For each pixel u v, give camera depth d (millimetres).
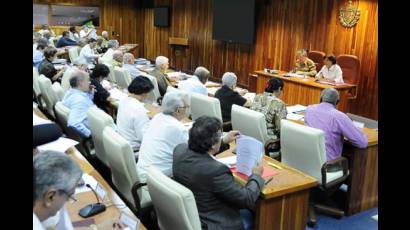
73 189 1204
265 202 2244
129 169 2240
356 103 6738
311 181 2324
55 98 4285
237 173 2270
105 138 2379
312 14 7414
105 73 4297
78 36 10445
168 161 2494
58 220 1417
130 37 13680
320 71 6477
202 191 1913
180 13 11477
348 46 6809
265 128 3320
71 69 4992
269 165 2535
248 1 8570
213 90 5332
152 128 2584
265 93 3578
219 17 9422
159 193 1787
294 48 7859
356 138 2959
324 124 3047
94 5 12961
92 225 1670
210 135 1921
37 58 6340
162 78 5367
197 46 10820
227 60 9719
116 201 1929
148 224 2367
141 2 13570
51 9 12391
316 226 3004
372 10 6348
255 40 8773
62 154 1213
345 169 2982
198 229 1734
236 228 1976
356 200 3188
